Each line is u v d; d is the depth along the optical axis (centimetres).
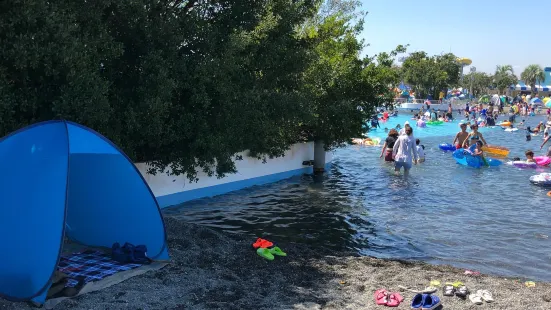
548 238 929
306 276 678
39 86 750
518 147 2561
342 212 1102
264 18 1142
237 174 1351
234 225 980
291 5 1163
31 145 589
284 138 1422
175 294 574
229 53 968
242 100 1023
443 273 715
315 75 1450
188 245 773
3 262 546
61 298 538
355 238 911
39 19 697
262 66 1122
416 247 866
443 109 6131
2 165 578
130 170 671
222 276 649
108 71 901
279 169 1519
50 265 538
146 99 863
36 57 672
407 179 1540
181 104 996
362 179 1534
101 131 832
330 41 1537
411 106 6053
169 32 902
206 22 1002
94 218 725
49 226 549
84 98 741
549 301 612
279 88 1209
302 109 1145
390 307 572
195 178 1125
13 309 513
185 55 951
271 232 934
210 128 1024
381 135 3069
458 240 909
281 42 1129
